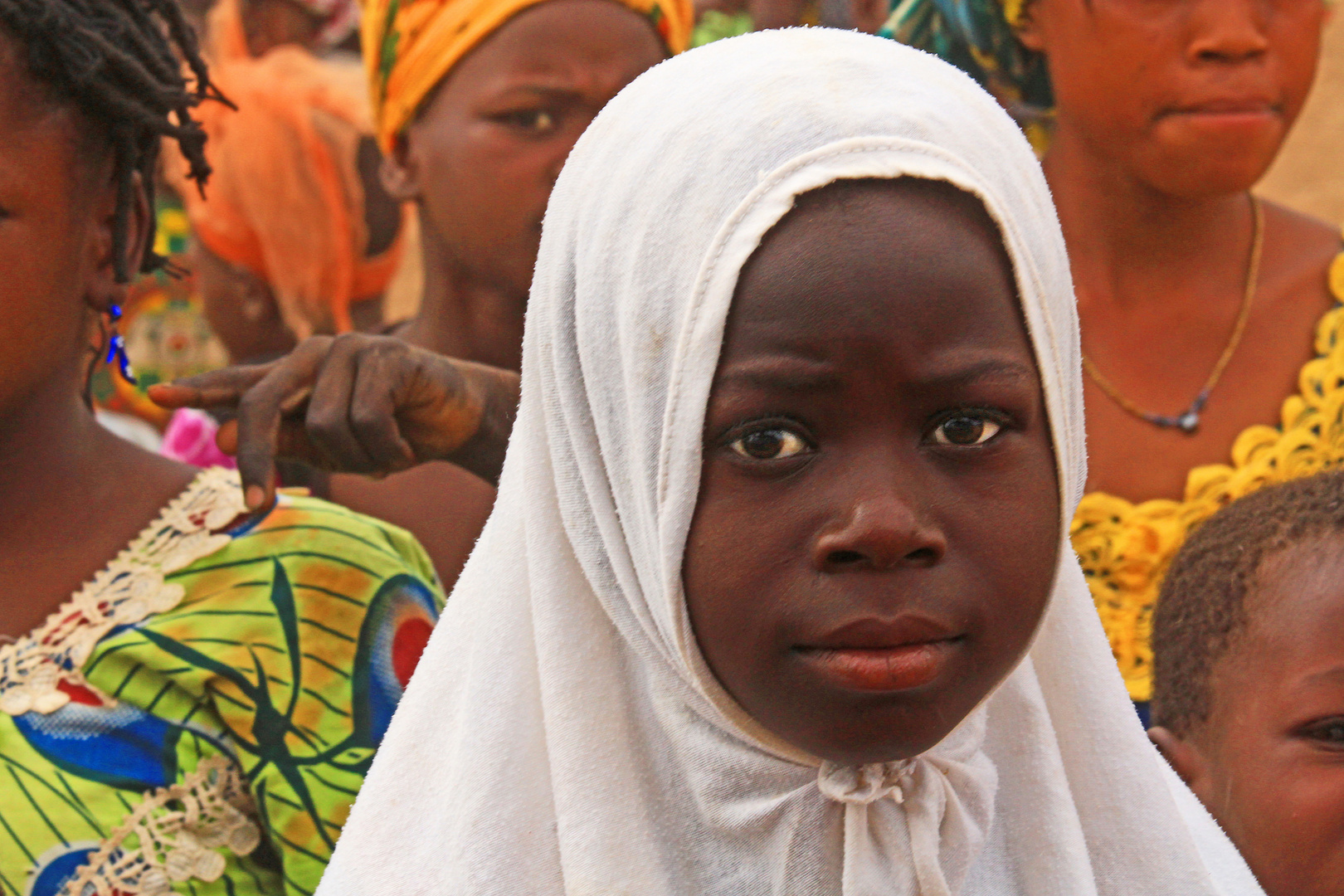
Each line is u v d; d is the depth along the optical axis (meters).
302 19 4.26
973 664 1.26
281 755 1.91
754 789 1.42
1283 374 2.55
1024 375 1.25
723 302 1.23
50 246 1.86
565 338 1.47
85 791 1.87
